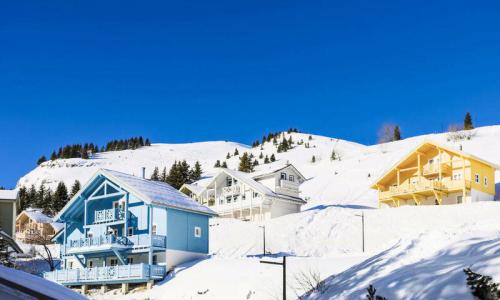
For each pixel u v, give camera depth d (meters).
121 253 44.94
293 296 28.33
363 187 90.44
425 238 25.55
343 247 51.19
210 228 60.34
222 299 33.78
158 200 44.31
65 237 48.75
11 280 13.12
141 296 39.81
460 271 18.59
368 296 18.31
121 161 199.62
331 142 194.75
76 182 127.69
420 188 66.44
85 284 44.28
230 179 80.94
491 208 53.91
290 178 80.31
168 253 43.88
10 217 45.62
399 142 137.62
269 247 52.16
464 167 65.31
